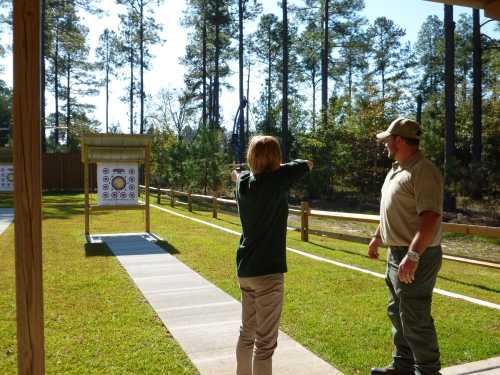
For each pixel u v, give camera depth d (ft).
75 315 15.80
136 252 28.32
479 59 67.21
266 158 9.22
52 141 183.42
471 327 14.65
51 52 132.05
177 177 82.07
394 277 9.84
